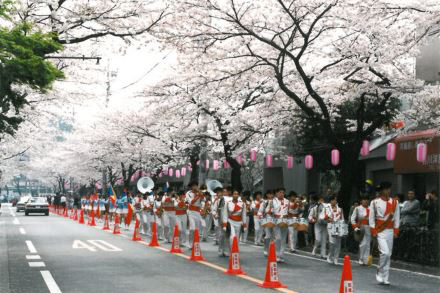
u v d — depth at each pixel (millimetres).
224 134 26469
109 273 11703
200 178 26406
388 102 21969
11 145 41656
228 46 19516
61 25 16109
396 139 21469
